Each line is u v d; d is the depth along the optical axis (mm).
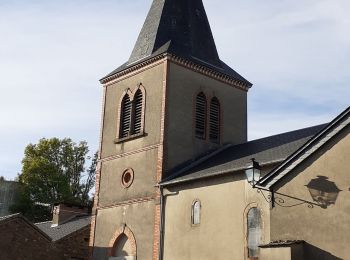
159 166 24078
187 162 25141
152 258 22625
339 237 14102
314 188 14992
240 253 19312
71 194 53719
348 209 14094
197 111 26594
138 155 25594
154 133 25125
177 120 25406
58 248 28656
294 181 15547
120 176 26172
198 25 29062
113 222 25516
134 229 24203
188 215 21844
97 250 25812
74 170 55688
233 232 19828
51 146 54781
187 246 21406
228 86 28438
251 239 19141
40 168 52469
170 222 22562
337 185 14508
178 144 25047
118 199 25766
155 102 25703
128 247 24406
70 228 31312
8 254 26453
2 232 26438
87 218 33125
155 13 28938
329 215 14469
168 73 25703
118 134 27125
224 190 20734
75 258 29297
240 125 28391
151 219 23453
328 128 14992
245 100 29141
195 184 22047
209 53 28719
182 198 22422
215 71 27609
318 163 15117
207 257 20453
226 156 24312
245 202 19734
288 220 15375
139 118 26500
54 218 35000
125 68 27797
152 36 27859
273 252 14641
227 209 20359
